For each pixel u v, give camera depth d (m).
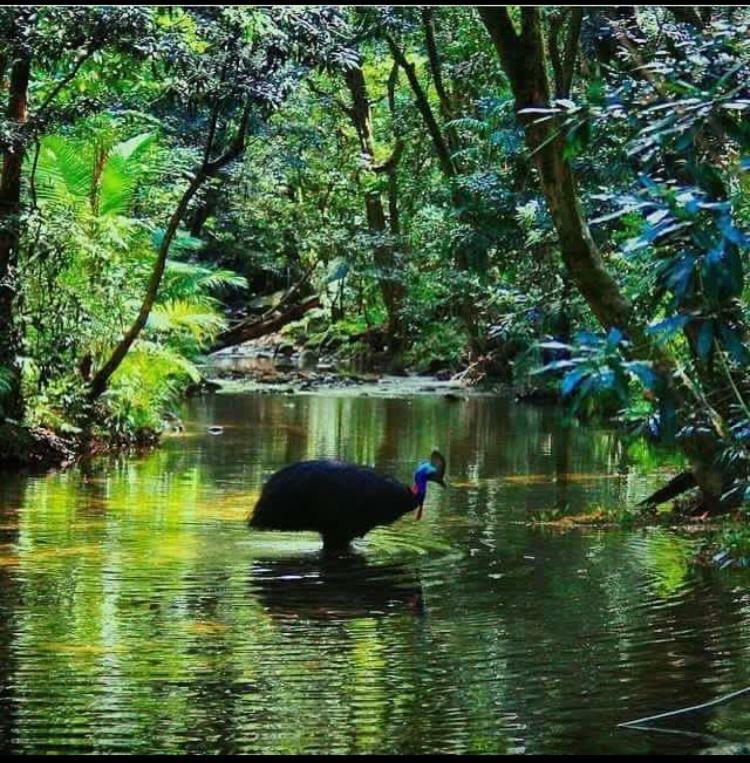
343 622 8.37
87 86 16.84
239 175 30.84
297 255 36.62
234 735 6.26
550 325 14.61
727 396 10.46
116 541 11.02
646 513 12.62
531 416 22.80
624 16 12.72
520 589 9.34
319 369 32.38
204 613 8.58
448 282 26.80
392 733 6.30
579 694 6.88
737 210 7.71
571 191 11.22
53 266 16.92
